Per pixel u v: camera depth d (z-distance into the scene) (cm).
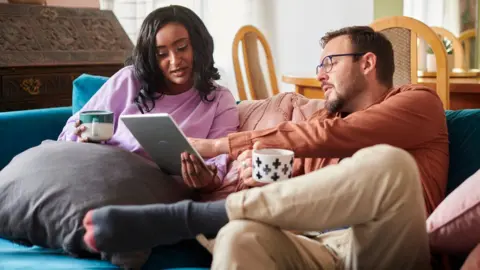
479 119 176
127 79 219
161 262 153
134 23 453
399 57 303
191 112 215
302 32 465
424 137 167
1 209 163
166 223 136
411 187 125
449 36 379
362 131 165
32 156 173
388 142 165
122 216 138
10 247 162
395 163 125
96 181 159
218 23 479
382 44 179
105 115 191
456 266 143
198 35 212
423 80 314
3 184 166
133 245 140
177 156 175
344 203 127
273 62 443
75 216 151
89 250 149
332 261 151
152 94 216
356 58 177
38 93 338
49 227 155
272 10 476
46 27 351
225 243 127
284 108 213
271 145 171
